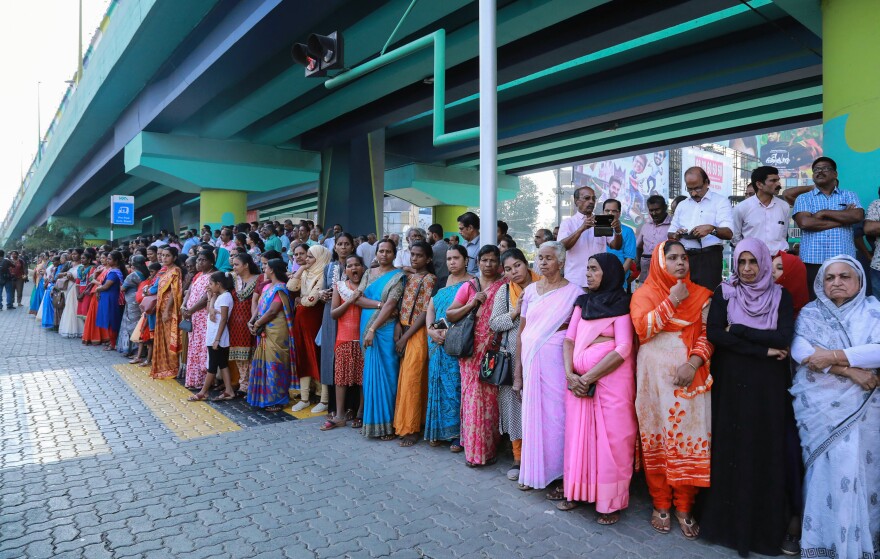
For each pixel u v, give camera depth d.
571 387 3.71
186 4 12.57
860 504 3.01
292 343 6.32
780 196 5.64
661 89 14.16
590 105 15.80
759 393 3.31
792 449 3.38
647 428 3.59
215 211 20.88
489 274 4.75
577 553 3.27
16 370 8.31
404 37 11.92
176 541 3.38
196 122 18.92
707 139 20.05
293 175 21.52
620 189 47.34
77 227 43.91
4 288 18.81
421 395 5.25
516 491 4.15
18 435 5.35
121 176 30.88
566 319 4.06
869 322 3.10
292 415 6.08
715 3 9.61
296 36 12.08
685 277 3.58
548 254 4.10
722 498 3.36
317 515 3.73
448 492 4.12
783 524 3.26
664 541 3.43
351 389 5.96
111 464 4.62
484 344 4.52
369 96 15.27
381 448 5.05
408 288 5.25
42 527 3.55
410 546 3.34
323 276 6.20
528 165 25.91
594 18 11.07
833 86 5.84
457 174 26.08
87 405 6.42
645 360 3.59
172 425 5.68
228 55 12.77
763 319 3.31
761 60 12.33
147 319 8.51
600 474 3.62
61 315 12.95
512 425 4.46
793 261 4.27
